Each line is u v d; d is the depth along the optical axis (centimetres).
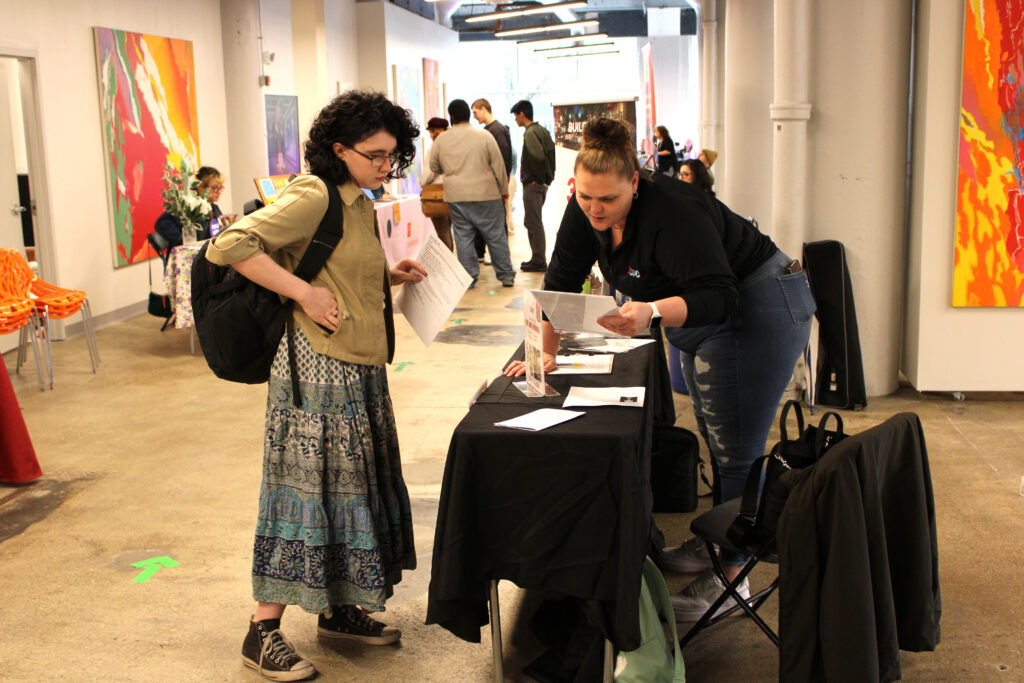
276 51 1285
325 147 241
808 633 205
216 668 265
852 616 199
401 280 272
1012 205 475
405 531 275
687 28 2197
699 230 248
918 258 496
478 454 220
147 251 862
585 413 232
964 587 302
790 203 497
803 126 491
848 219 495
